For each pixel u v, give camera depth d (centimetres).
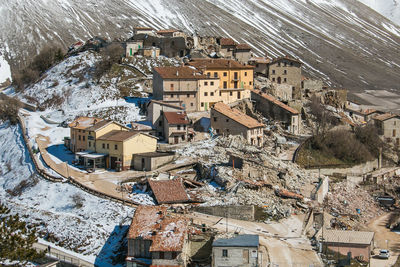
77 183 12088
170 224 9000
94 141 13588
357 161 15212
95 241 10012
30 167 13962
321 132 15900
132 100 18612
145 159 12775
